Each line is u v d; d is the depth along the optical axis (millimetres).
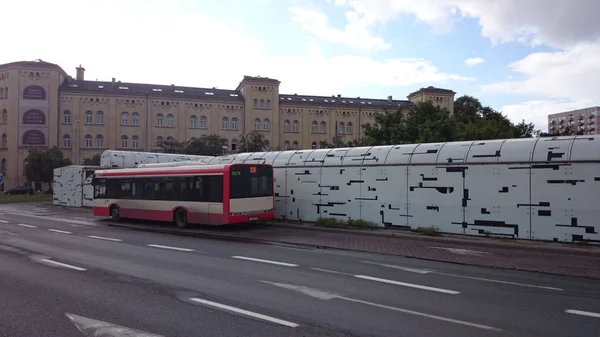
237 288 8164
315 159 20031
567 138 13836
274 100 69000
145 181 20859
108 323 6086
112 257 11719
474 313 6613
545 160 13727
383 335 5629
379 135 33344
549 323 6148
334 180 19125
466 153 15461
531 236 13938
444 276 9352
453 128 33281
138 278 9031
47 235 16875
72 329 5844
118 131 63812
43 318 6316
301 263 10844
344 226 17797
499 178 14609
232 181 17672
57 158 56375
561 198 13430
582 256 11820
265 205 18734
